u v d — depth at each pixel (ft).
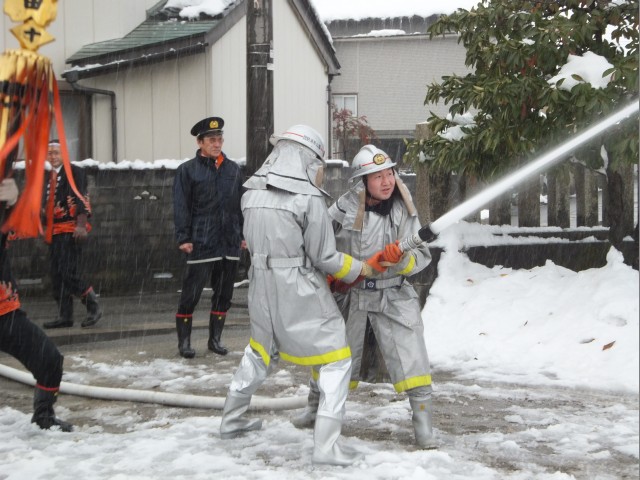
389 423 16.99
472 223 28.48
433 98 26.94
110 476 13.70
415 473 13.30
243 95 52.13
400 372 15.21
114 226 39.40
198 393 20.21
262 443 15.55
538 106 24.18
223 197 24.59
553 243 28.84
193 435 16.20
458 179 28.35
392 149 80.69
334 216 15.85
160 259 40.40
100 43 47.37
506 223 29.66
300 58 62.13
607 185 29.94
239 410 15.88
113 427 17.35
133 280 39.88
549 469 14.10
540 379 20.36
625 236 28.91
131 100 47.26
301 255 14.82
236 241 24.99
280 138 15.15
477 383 20.48
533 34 24.31
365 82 80.02
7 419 17.70
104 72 45.73
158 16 49.98
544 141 25.03
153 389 20.65
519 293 24.68
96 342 27.37
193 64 47.60
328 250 14.71
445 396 19.20
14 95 14.39
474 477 13.53
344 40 79.61
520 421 17.07
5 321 16.05
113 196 39.32
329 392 14.37
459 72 78.48
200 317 32.48
